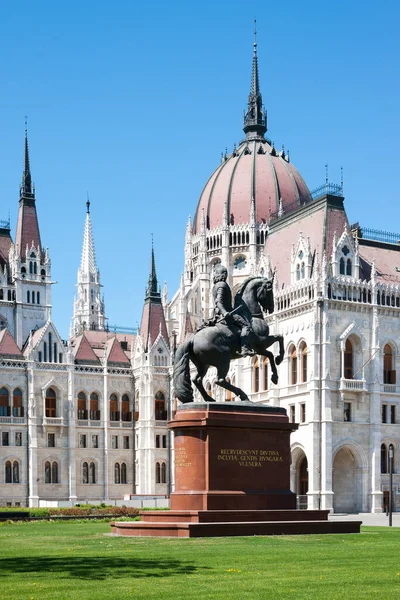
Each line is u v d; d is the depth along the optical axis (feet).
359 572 90.17
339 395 334.03
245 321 144.87
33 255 491.72
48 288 493.77
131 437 468.34
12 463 430.20
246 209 514.68
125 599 73.67
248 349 143.95
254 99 558.15
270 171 525.75
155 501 390.21
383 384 343.67
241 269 508.53
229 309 146.30
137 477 462.19
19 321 481.87
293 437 344.90
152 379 460.96
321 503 324.80
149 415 458.50
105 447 458.50
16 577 87.30
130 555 104.83
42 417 439.63
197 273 514.68
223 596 75.00
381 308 347.36
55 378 448.24
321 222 362.33
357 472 338.34
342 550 111.24
